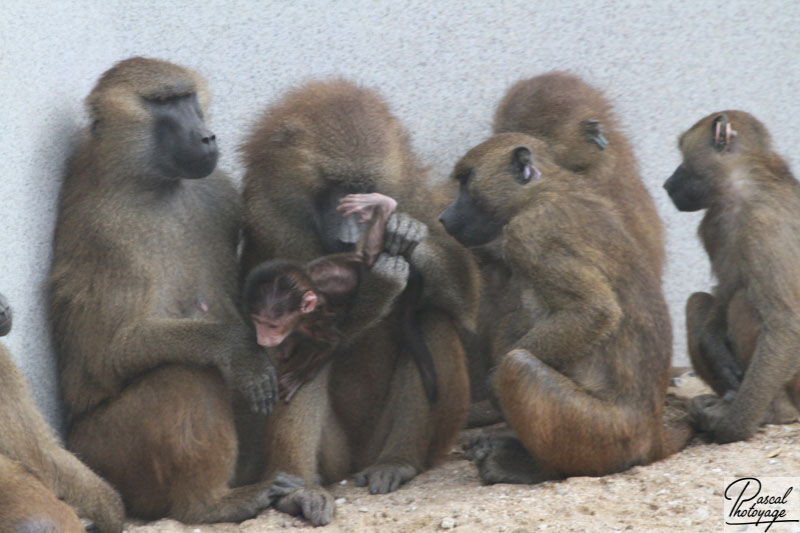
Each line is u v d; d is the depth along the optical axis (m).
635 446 9.91
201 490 9.79
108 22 12.61
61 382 10.36
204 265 10.48
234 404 10.79
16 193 9.58
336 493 10.51
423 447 10.95
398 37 13.21
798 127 13.68
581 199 10.21
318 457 10.76
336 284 10.41
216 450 9.75
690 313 11.89
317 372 10.39
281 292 9.93
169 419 9.62
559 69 13.47
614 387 9.94
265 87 13.08
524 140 10.84
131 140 10.07
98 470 9.98
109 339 9.91
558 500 9.05
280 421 10.28
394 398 11.17
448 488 10.24
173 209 10.36
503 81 13.38
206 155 10.12
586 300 9.77
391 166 10.59
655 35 13.52
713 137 11.26
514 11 13.31
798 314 10.45
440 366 11.00
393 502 9.99
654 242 12.01
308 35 13.09
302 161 10.50
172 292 10.20
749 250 10.67
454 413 11.02
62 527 7.99
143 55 12.93
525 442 9.87
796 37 13.58
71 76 11.20
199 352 9.77
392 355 11.28
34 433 8.86
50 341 10.25
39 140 10.16
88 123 10.42
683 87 13.63
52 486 8.95
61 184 10.66
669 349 10.25
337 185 10.50
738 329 11.13
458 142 13.37
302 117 10.65
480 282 11.73
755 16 13.55
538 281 9.98
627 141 12.70
